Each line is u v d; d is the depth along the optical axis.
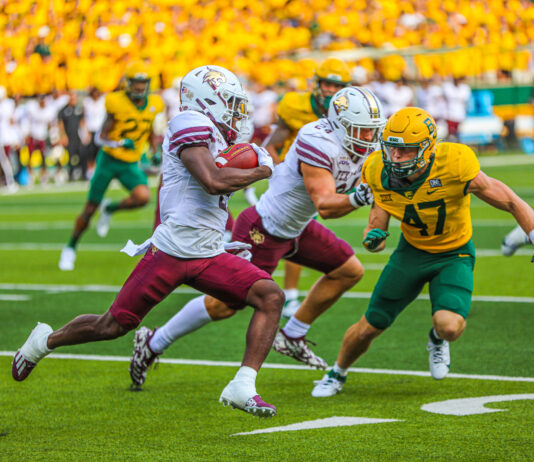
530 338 21.89
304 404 16.80
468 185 15.95
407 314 25.47
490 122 94.19
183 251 14.66
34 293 29.67
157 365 18.31
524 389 17.34
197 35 91.50
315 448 13.85
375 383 18.31
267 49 91.88
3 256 39.06
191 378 19.05
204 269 14.77
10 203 64.62
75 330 15.15
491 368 19.12
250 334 14.24
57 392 17.91
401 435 14.43
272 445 14.08
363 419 15.54
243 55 91.31
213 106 14.90
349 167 18.08
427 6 96.12
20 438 14.70
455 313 16.30
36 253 39.91
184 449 13.95
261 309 14.41
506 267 32.72
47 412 16.39
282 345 19.36
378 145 17.97
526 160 82.38
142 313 14.99
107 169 33.81
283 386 18.36
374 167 16.31
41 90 91.25
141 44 91.12
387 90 85.69
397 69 91.06
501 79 95.50
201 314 17.69
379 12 95.06
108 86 90.31
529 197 52.62
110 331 14.99
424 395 17.16
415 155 15.47
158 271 14.74
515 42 96.94
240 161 14.40
